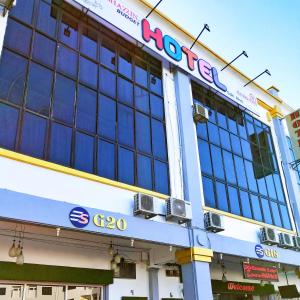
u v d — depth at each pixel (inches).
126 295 381.1
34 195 269.0
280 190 573.9
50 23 357.7
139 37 419.8
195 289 345.7
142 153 382.3
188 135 431.5
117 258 368.8
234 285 507.8
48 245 343.0
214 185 447.5
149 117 413.7
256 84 620.1
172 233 352.2
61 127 319.0
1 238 317.7
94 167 329.1
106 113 366.9
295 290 538.6
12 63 307.1
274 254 466.9
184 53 477.4
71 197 295.3
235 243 416.5
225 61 551.2
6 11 305.9
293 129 623.2
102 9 387.2
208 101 512.4
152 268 409.4
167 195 377.1
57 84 334.6
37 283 327.3
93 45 391.9
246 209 478.6
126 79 410.3
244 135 555.5
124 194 336.5
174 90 460.1
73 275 344.2
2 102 286.2
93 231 291.6
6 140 277.0
